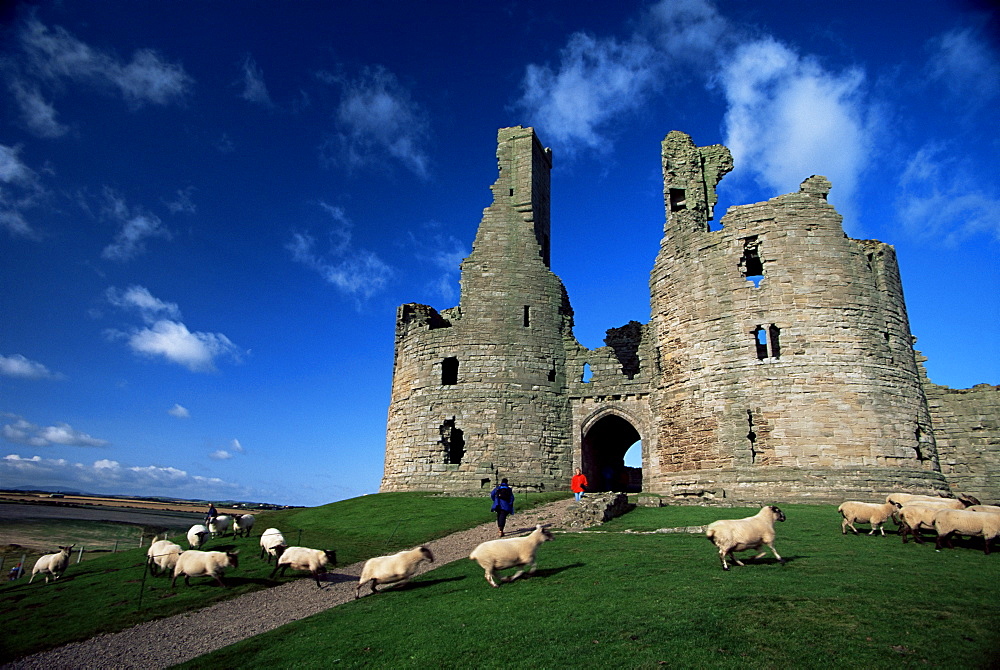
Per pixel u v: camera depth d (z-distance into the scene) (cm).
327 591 1588
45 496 17388
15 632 1358
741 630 974
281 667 1002
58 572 1958
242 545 2283
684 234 3422
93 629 1352
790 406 2845
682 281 3372
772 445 2845
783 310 2966
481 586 1376
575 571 1448
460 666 925
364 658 994
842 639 927
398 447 4075
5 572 3256
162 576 1869
